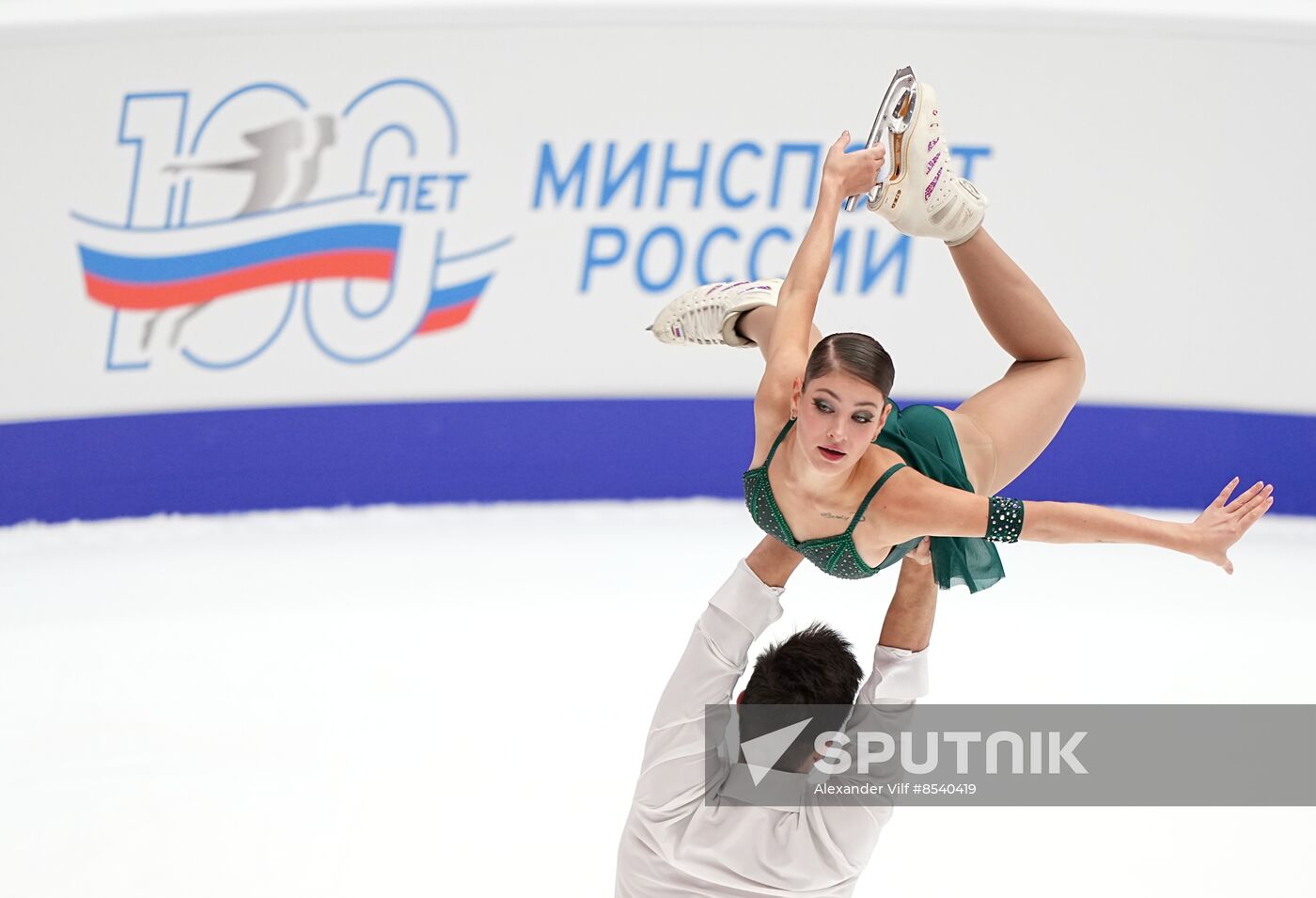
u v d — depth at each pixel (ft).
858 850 39.37
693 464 95.04
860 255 90.33
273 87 86.99
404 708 67.51
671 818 39.19
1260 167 90.07
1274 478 94.63
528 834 56.24
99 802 59.57
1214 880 53.67
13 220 87.25
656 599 80.28
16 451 90.38
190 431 91.30
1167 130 89.56
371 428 92.53
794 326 41.37
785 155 89.20
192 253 88.74
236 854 55.21
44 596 82.58
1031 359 47.01
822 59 88.07
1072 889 53.21
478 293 90.84
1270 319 92.17
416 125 88.17
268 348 90.63
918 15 87.30
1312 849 55.67
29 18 84.69
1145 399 93.20
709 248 90.17
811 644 38.86
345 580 83.82
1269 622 78.89
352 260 89.76
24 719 67.46
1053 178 89.86
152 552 88.58
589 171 89.25
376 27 86.48
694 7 86.74
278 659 73.36
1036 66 88.48
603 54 87.66
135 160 87.15
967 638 75.92
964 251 46.52
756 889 39.32
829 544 39.22
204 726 66.23
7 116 85.81
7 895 52.75
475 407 92.73
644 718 66.08
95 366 89.76
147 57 85.87
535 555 87.25
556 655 73.00
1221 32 88.12
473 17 86.48
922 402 92.22
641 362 92.84
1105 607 80.79
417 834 56.39
